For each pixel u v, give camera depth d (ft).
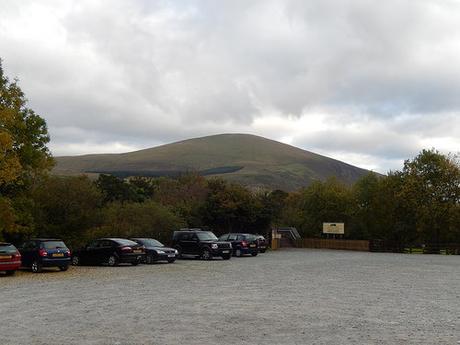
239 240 132.05
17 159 84.48
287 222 225.15
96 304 46.26
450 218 181.27
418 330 35.29
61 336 32.50
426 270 90.79
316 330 35.01
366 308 45.06
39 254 80.53
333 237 214.69
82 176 114.73
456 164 189.06
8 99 87.45
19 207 94.38
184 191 196.24
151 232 135.33
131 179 259.19
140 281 67.10
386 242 184.85
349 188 235.40
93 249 97.09
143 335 32.89
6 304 46.11
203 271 84.12
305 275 77.92
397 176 196.54
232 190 178.19
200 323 37.24
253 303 47.57
